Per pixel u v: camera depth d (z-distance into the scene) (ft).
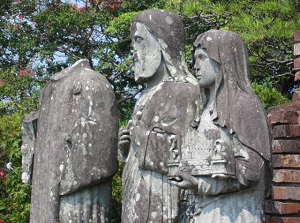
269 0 37.58
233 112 17.30
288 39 35.86
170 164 18.21
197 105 18.39
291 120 22.95
